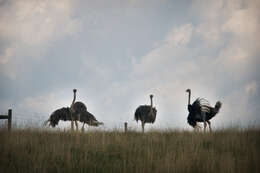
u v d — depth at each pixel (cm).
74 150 3183
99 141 3344
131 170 2748
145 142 3419
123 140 3403
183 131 3881
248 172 2712
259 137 3438
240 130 3716
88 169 2830
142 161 2912
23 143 3241
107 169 2820
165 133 3831
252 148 3127
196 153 3016
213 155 2997
